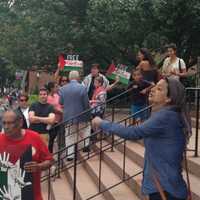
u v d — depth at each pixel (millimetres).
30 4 12914
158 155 2375
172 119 2365
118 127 2383
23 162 2807
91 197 3875
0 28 15570
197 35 10727
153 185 2383
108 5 9969
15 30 13680
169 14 9703
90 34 11289
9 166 2812
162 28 10258
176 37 10625
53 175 5059
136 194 3793
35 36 12516
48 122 5348
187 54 11516
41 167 2852
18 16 15156
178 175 2379
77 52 12180
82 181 4719
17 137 2836
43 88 5445
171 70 5055
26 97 5594
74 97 5715
